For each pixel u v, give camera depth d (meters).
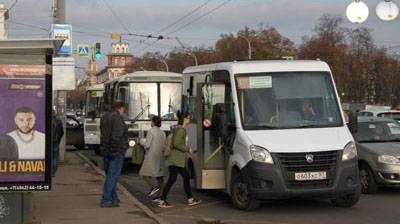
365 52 70.00
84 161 21.56
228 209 11.55
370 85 70.88
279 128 11.12
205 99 12.21
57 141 16.12
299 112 11.36
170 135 11.88
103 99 21.88
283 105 11.40
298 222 10.07
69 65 18.75
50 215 10.30
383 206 11.59
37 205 11.35
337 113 11.50
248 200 10.99
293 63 11.95
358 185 10.94
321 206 11.68
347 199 11.30
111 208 11.02
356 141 13.85
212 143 12.05
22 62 8.67
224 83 11.99
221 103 11.83
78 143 29.83
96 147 25.27
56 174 16.98
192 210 11.54
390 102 71.12
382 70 70.19
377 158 12.91
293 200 12.45
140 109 19.16
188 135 13.44
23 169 8.77
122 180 17.08
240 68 11.69
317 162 10.55
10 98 8.70
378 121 14.45
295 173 10.47
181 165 11.83
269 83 11.58
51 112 8.80
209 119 12.09
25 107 8.73
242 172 10.86
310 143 10.67
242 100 11.41
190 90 13.93
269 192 10.44
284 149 10.52
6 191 8.75
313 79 11.77
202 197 13.29
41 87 8.73
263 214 10.92
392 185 13.12
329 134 11.00
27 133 8.76
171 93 19.39
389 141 13.97
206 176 11.97
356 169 10.87
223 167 12.02
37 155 8.79
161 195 12.12
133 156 12.63
